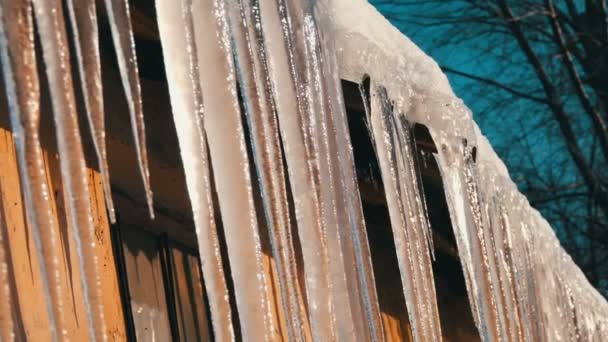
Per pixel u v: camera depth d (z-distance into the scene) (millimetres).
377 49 2857
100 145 1784
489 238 3465
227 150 2102
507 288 3607
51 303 1697
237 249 2068
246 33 2232
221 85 2129
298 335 2092
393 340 4293
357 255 2475
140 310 2771
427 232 3057
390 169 2895
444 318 4855
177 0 2061
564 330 4344
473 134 3354
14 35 1696
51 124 2344
